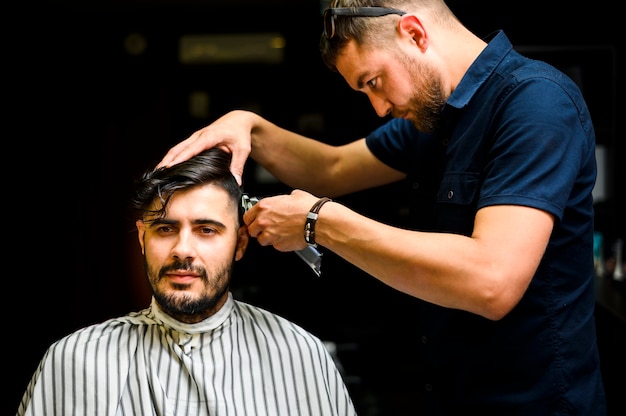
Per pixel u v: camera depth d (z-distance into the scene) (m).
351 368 4.21
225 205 1.47
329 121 4.55
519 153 1.38
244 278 4.49
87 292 4.70
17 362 4.54
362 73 1.50
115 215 4.68
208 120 4.62
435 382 1.62
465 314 1.51
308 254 1.58
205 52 4.58
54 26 4.54
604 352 2.97
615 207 3.81
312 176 1.99
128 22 4.57
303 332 1.61
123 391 1.46
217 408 1.47
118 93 4.63
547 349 1.46
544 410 1.47
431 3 1.53
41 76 4.57
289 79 4.56
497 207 1.35
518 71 1.49
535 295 1.46
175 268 1.44
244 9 4.51
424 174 1.74
